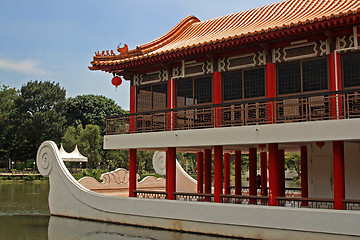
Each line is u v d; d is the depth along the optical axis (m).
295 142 16.09
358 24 14.09
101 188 27.34
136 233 17.23
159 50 20.62
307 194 18.97
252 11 22.55
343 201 13.91
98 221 20.12
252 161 19.48
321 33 15.33
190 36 22.72
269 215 14.66
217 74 17.97
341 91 13.90
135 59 18.86
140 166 64.25
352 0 18.50
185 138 17.61
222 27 22.12
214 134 16.66
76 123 78.69
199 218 16.55
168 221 17.56
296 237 14.00
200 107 17.70
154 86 20.58
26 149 75.62
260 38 15.37
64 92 80.94
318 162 18.98
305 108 15.90
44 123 73.00
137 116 20.45
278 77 16.53
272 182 15.62
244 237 15.23
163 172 31.03
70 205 21.50
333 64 15.09
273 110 15.79
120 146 20.08
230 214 15.66
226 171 25.00
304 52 15.83
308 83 15.78
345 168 17.78
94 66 20.25
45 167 23.00
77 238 16.42
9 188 43.41
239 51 17.34
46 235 17.05
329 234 13.34
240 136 15.88
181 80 19.48
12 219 21.06
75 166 72.62
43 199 30.94
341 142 14.19
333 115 14.73
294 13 19.77
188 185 28.42
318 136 14.01
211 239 15.55
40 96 76.38
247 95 17.23
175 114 19.11
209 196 17.66
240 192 21.56
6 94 74.94
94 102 82.62
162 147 19.22
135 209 18.73
